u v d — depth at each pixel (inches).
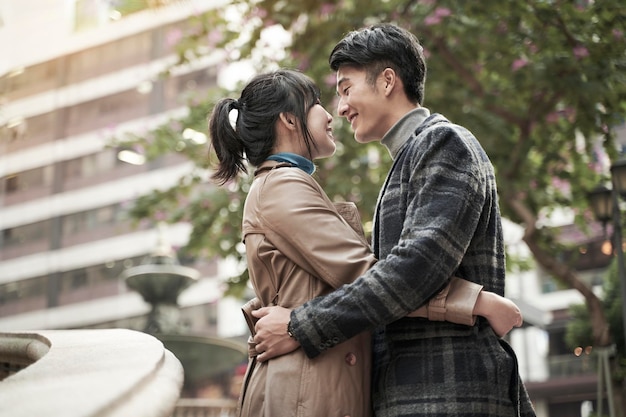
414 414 87.0
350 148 375.6
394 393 89.1
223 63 372.5
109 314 1440.7
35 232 1512.1
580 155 368.8
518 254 450.9
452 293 88.1
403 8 350.6
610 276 490.6
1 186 1533.0
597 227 456.4
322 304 87.7
